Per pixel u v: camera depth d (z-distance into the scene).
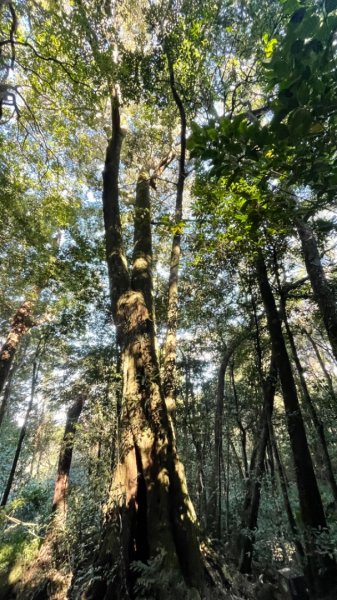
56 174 10.40
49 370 9.72
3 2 5.88
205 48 6.37
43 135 9.72
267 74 1.67
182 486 3.90
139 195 7.58
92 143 10.31
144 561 3.47
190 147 2.13
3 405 12.45
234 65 6.77
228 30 5.68
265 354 7.15
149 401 4.36
